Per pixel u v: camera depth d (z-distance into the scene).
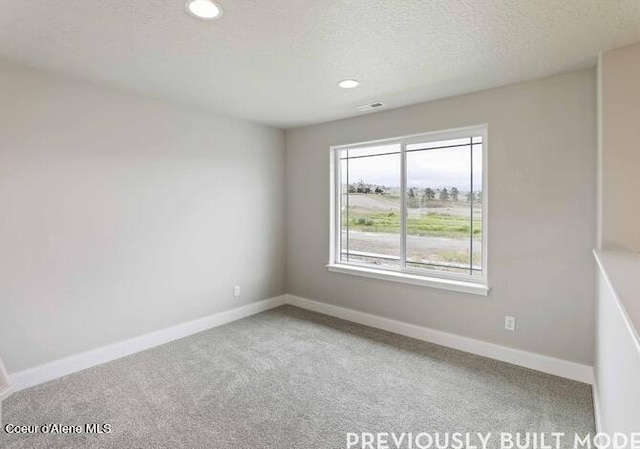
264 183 4.14
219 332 3.48
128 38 1.99
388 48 2.10
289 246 4.40
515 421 2.06
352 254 3.96
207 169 3.55
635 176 2.00
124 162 2.93
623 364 1.27
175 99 3.12
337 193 4.04
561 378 2.55
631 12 1.69
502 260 2.81
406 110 3.31
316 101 3.16
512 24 1.82
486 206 2.96
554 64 2.34
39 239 2.50
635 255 1.82
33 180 2.46
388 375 2.61
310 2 1.63
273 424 2.04
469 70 2.44
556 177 2.56
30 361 2.47
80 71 2.48
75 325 2.68
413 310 3.36
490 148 2.84
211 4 1.65
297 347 3.12
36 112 2.46
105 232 2.83
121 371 2.68
